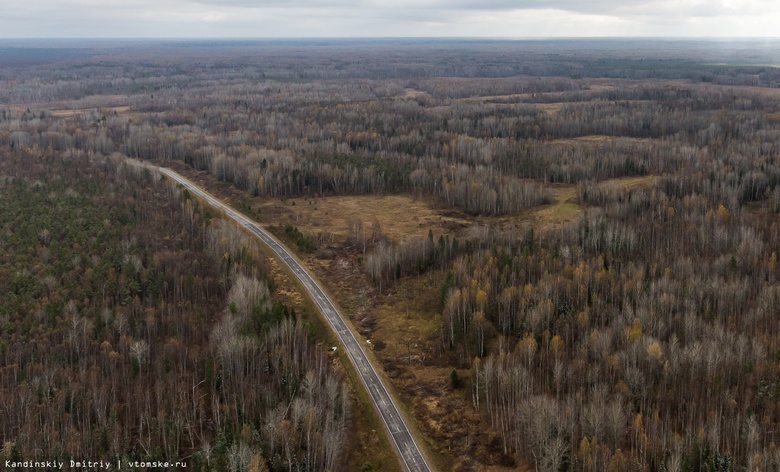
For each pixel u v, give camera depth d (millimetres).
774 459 92250
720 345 120188
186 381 121750
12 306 138875
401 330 148250
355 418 118062
